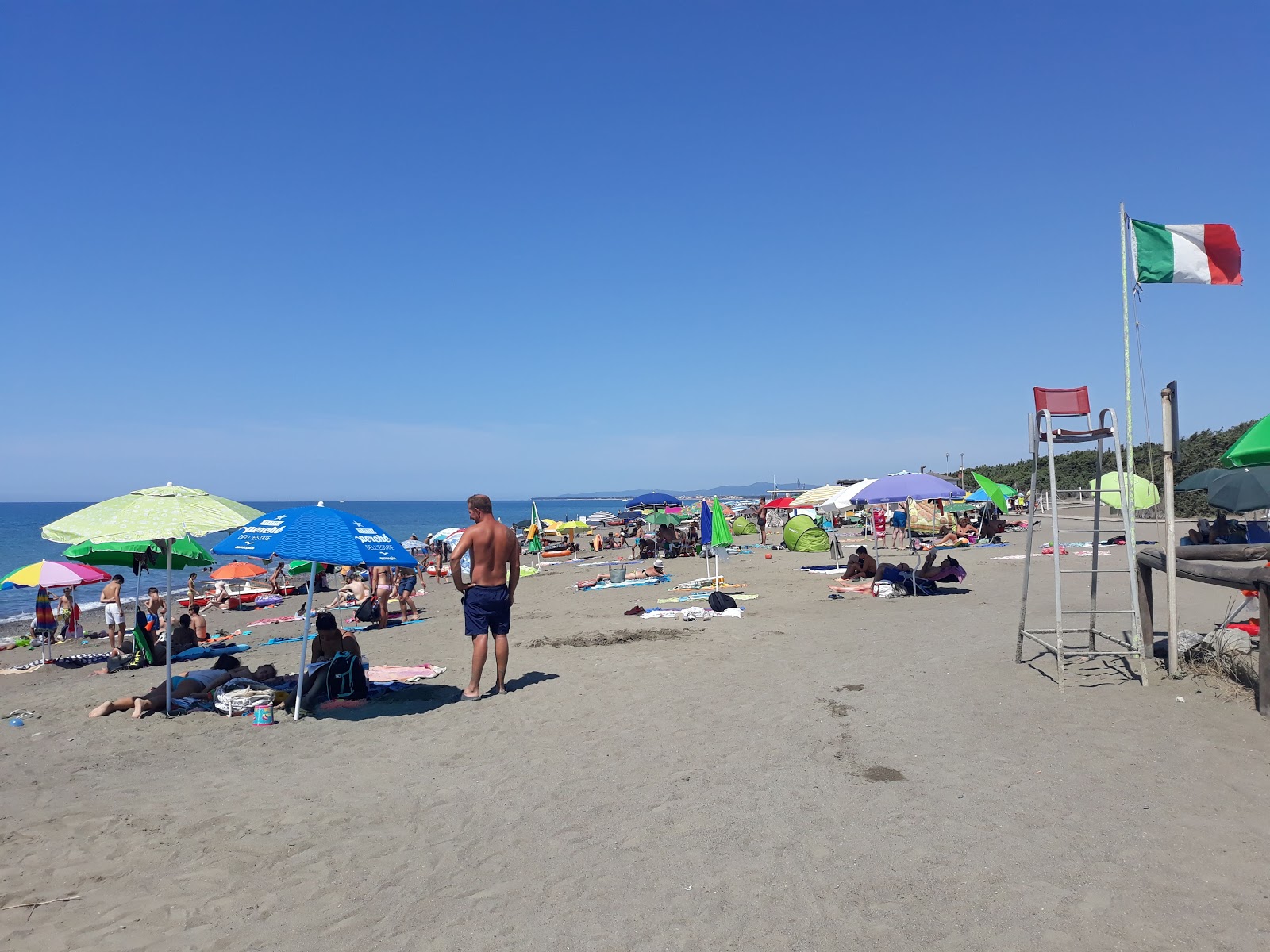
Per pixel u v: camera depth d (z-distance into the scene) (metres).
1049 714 6.27
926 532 30.59
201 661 12.74
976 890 3.63
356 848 4.47
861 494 13.67
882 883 3.75
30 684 12.43
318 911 3.76
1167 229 7.08
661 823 4.61
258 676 9.26
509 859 4.23
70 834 4.81
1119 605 11.97
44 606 14.38
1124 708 6.27
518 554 8.38
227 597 21.75
